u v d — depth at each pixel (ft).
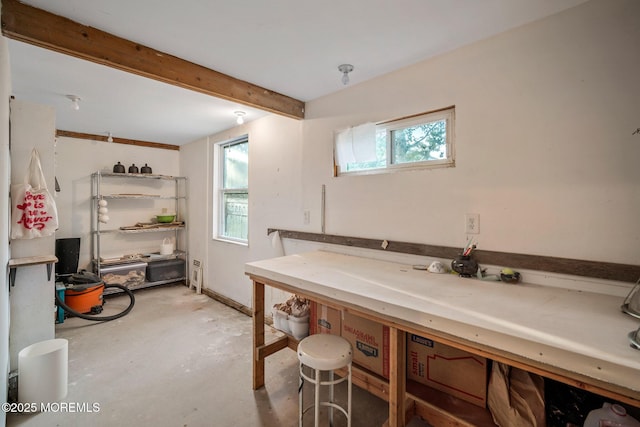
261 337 6.86
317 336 5.42
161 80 6.25
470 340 3.43
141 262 13.84
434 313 3.74
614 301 4.21
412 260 6.66
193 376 7.19
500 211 5.48
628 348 2.84
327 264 6.72
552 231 4.96
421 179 6.52
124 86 7.86
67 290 10.81
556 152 4.91
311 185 8.89
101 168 13.69
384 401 6.40
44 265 7.58
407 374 5.54
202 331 9.72
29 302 7.38
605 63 4.50
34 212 7.34
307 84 7.75
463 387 4.91
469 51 5.83
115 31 5.44
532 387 4.21
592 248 4.63
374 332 6.04
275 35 5.57
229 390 6.66
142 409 6.03
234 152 12.82
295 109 8.73
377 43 5.82
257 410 6.04
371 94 7.41
